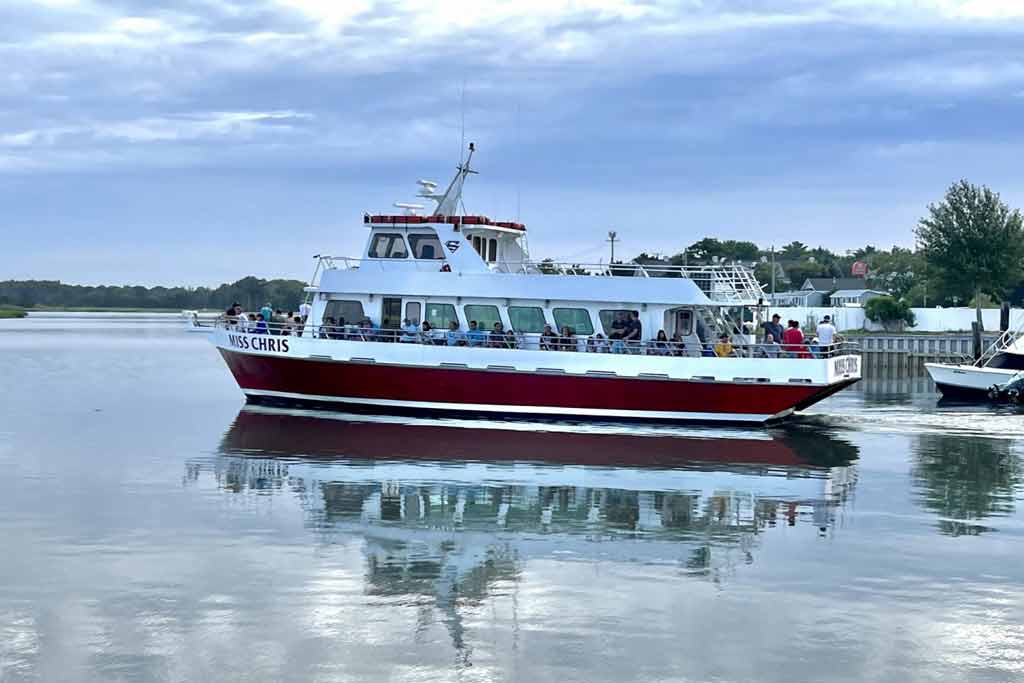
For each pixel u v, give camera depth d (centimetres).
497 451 2458
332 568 1472
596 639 1216
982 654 1184
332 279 3088
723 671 1131
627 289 2944
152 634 1216
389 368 2986
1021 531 1739
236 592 1362
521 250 3288
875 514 1859
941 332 7806
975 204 7031
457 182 3192
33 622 1250
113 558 1512
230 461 2312
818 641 1217
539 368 2903
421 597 1352
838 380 2956
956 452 2595
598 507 1888
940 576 1468
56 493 1967
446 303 3027
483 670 1126
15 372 5219
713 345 2931
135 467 2236
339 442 2567
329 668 1127
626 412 2909
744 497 1995
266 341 3070
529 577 1445
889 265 13212
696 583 1427
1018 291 9688
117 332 13238
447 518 1783
